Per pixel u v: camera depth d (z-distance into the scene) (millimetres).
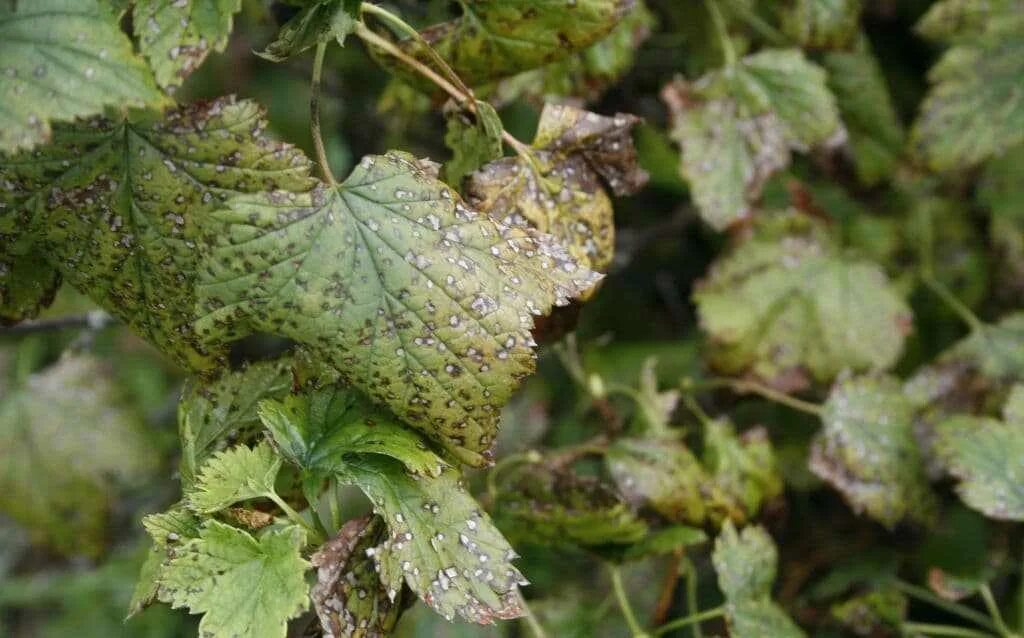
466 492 503
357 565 495
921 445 614
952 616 658
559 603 621
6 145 469
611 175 537
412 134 666
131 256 503
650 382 611
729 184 613
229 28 487
